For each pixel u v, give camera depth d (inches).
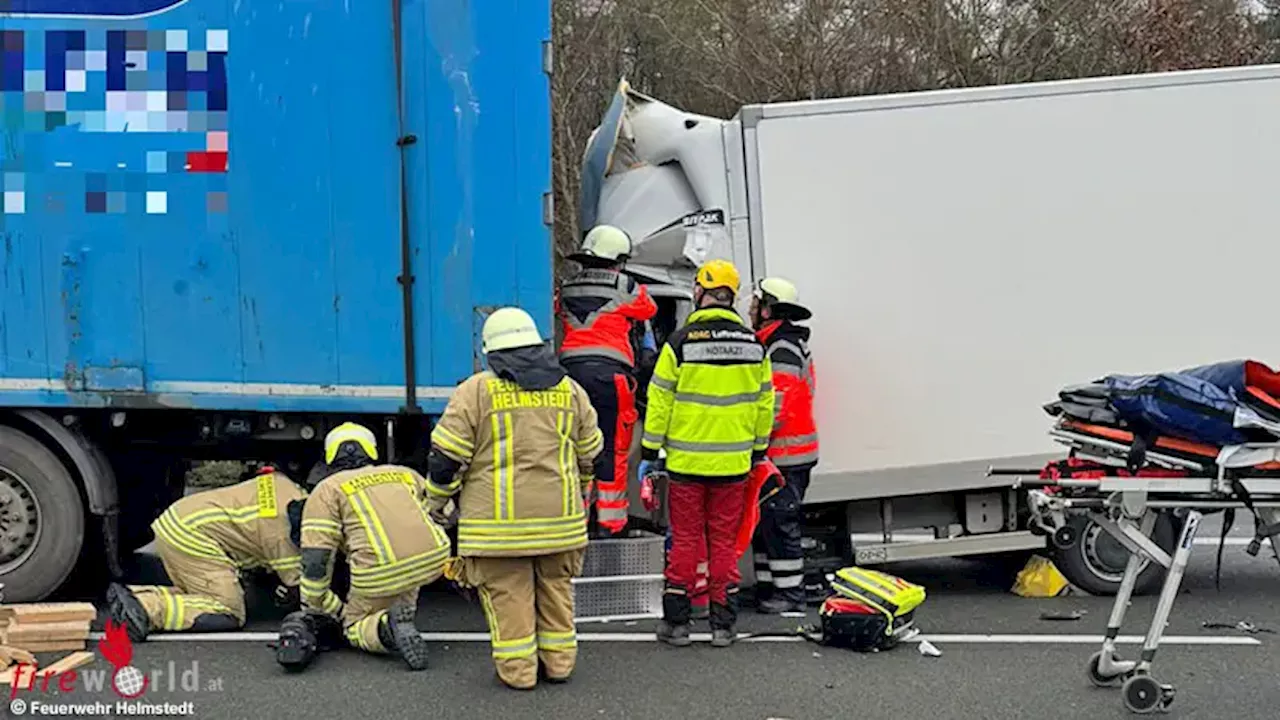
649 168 280.2
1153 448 193.5
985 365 269.4
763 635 245.4
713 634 237.1
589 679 216.2
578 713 198.4
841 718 195.8
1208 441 190.7
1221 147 273.0
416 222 243.1
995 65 620.7
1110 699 204.8
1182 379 191.3
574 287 261.7
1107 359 270.4
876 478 268.2
